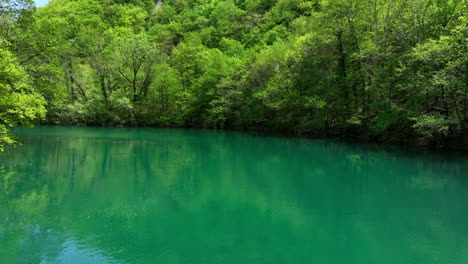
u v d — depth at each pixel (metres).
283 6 65.06
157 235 8.10
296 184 13.54
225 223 8.99
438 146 21.02
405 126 22.28
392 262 6.71
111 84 48.91
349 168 16.77
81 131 38.62
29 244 7.53
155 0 105.56
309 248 7.38
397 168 16.31
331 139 30.31
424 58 17.67
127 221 9.09
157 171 16.08
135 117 50.00
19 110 14.91
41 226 8.66
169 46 69.75
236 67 43.62
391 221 9.20
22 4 21.95
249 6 76.62
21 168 16.55
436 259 6.81
